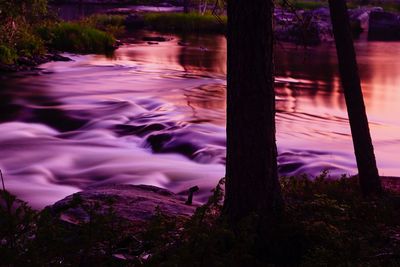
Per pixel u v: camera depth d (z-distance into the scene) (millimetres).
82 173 14828
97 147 17531
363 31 61219
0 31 31828
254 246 6059
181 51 42250
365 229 6891
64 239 4555
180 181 14078
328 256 5395
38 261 4332
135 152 17031
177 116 21203
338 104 24766
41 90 26062
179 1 85750
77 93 25672
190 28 58125
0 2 30797
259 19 6352
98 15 59938
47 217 4539
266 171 6637
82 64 34562
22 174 14578
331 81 31156
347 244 5719
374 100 26453
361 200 8711
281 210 6746
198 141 17219
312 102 25203
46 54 35656
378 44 49188
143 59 37719
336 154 16250
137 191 9633
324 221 6578
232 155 6668
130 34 52688
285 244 6102
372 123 21594
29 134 18922
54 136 18859
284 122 20938
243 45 6395
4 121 20453
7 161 15648
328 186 9750
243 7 6328
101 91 26391
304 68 35750
